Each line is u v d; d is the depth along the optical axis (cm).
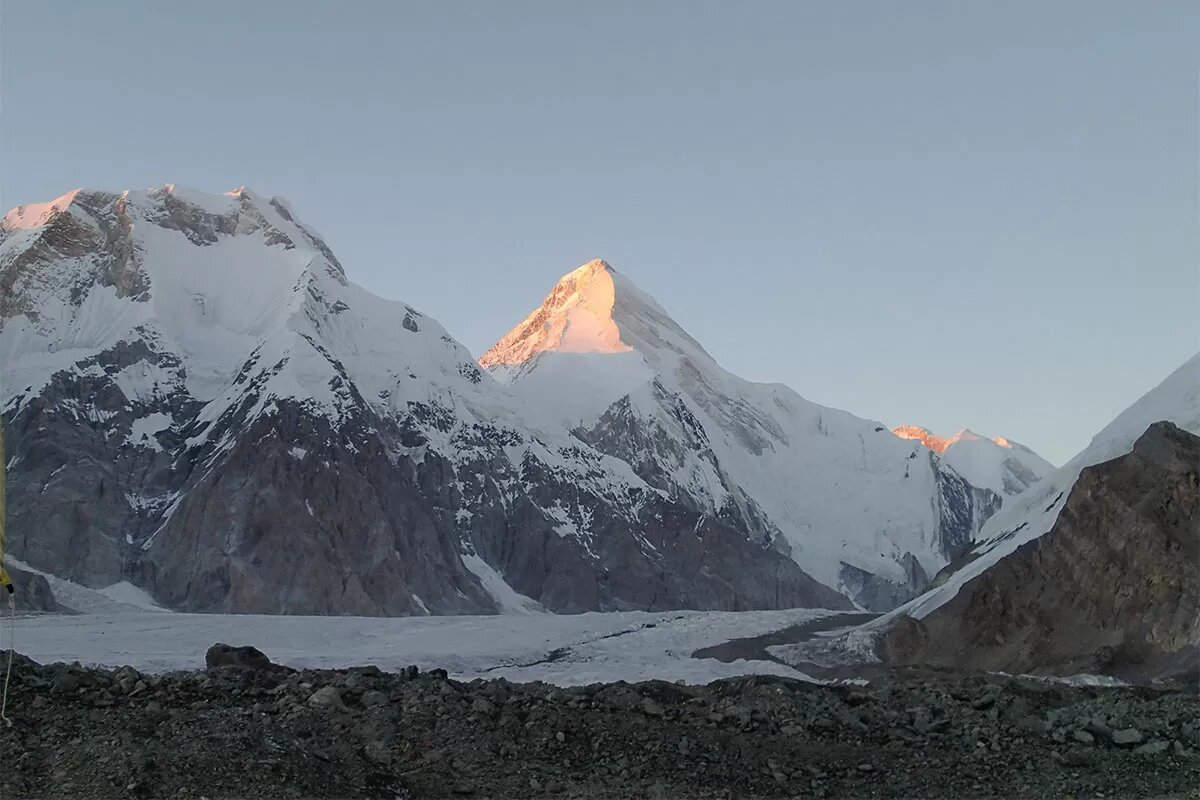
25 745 2033
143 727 2120
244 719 2220
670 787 2114
